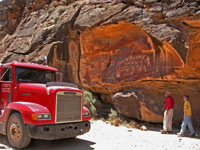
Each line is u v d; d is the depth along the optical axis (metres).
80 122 5.73
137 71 9.02
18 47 14.30
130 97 9.13
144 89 9.12
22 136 4.96
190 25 7.44
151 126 8.76
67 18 11.83
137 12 8.59
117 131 7.61
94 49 10.73
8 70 6.16
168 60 8.15
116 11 9.35
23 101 5.59
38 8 16.30
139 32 8.88
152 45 8.41
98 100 12.15
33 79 6.34
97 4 10.71
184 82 8.59
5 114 5.49
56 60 11.87
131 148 5.44
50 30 12.74
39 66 6.56
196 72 7.74
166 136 7.06
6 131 5.52
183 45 7.42
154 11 8.12
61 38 11.95
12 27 17.59
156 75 8.41
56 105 5.15
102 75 10.44
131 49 9.30
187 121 7.12
